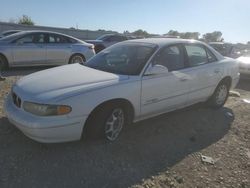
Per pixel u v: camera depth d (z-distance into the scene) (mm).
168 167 3951
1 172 3514
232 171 4008
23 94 4004
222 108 6664
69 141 3982
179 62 5336
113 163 3910
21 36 10445
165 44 5156
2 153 3916
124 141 4543
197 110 6344
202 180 3740
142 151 4312
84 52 11836
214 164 4141
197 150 4508
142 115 4730
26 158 3846
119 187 3445
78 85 4062
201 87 5758
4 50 10008
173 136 4922
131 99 4426
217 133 5223
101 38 19906
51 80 4238
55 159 3873
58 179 3482
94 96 3996
